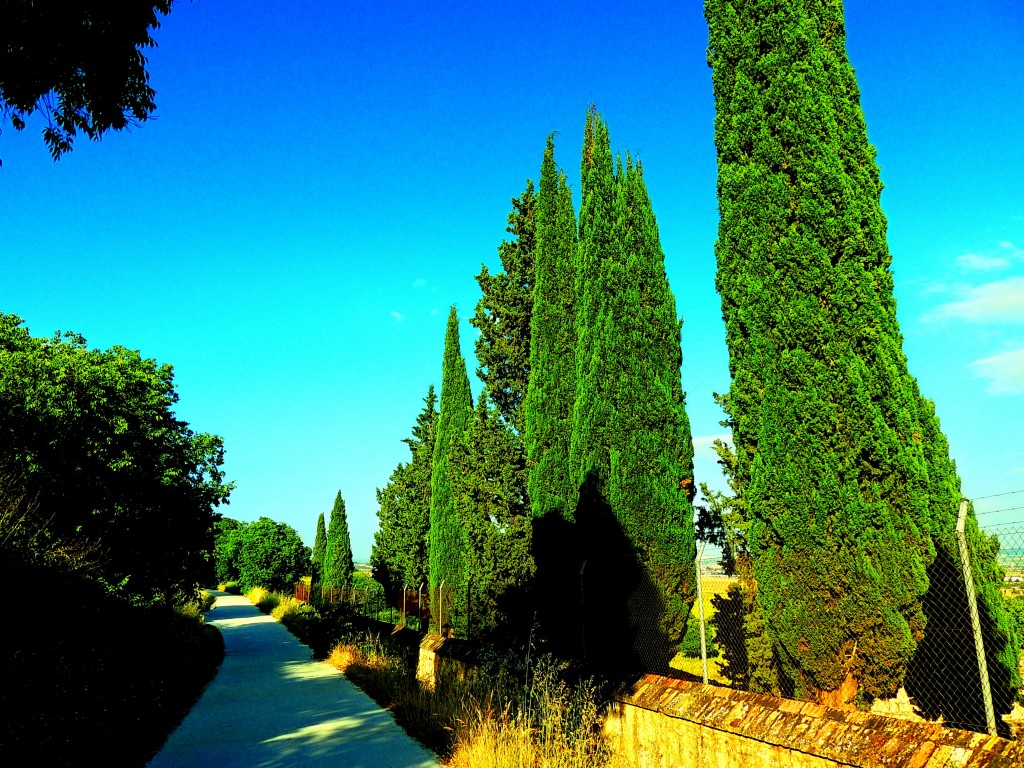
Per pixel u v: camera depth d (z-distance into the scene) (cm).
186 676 1377
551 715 750
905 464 558
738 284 686
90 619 898
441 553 1959
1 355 1327
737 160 717
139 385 1622
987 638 552
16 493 1017
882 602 549
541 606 1171
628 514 977
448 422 2078
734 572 740
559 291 1366
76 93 583
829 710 534
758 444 648
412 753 852
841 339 607
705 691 655
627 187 1115
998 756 411
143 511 1493
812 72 675
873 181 658
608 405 1038
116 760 822
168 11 580
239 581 6988
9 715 609
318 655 1989
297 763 814
